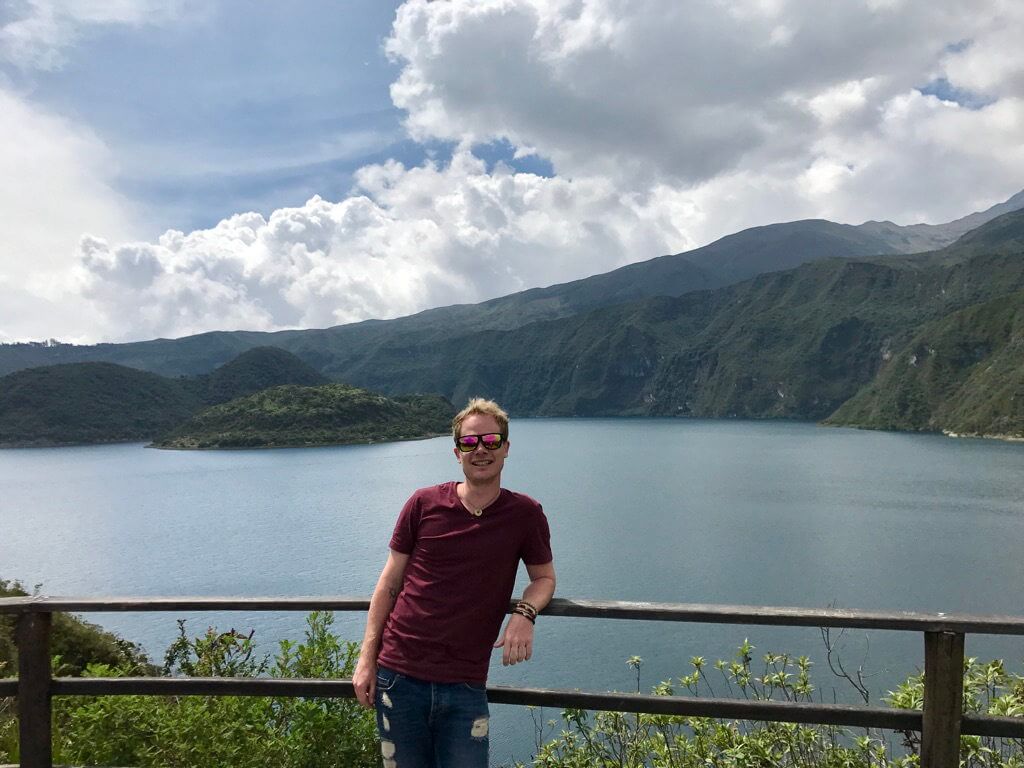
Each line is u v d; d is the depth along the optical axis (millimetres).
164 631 50094
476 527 3057
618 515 107500
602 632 42625
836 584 64562
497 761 18938
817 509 109250
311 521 111250
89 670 5027
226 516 119750
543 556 3180
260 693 3449
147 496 149375
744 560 75125
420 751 2990
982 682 4453
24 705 3459
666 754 4754
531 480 159625
